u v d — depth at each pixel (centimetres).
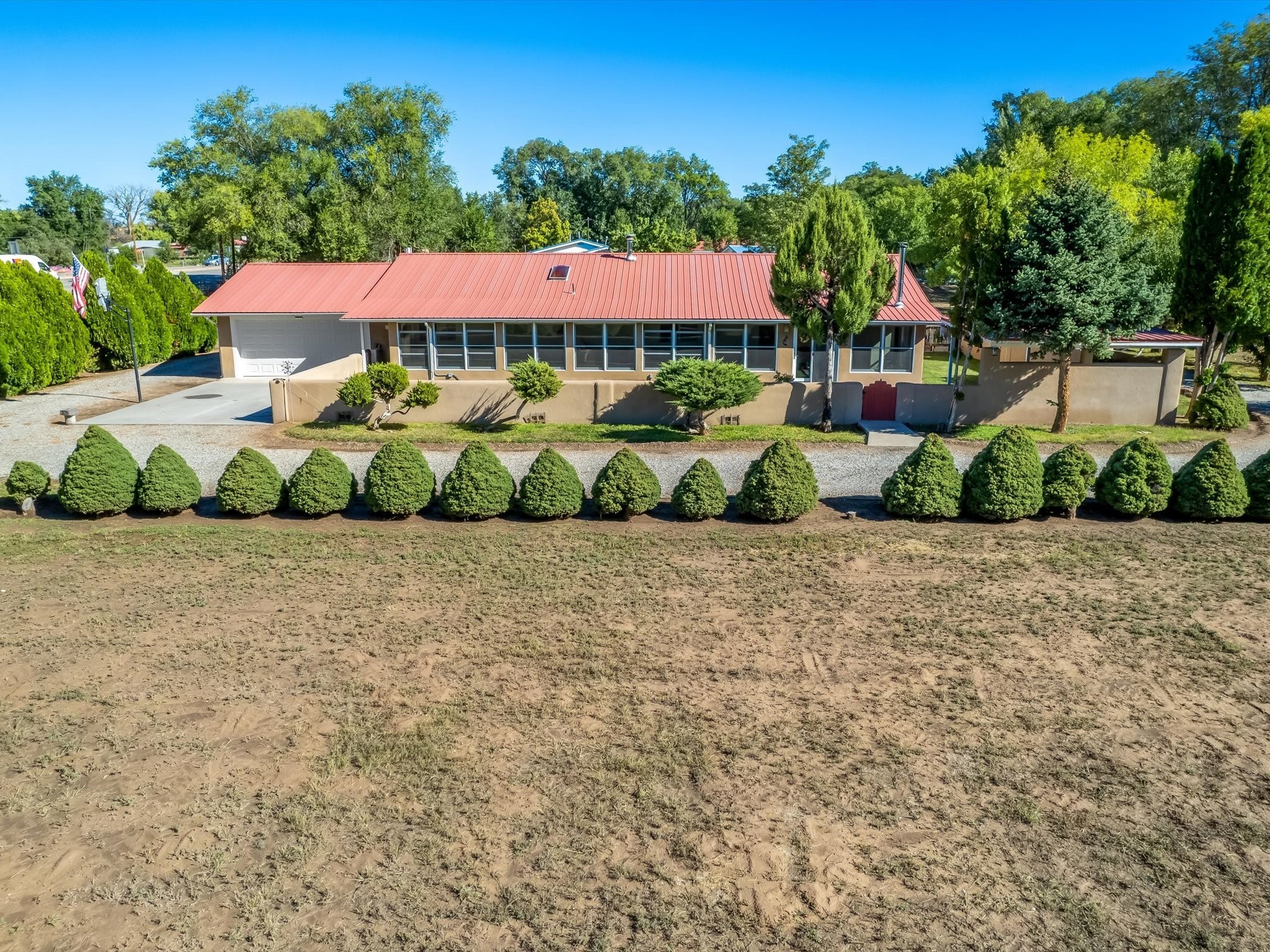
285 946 505
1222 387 2094
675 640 917
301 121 4984
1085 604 1000
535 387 2102
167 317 3484
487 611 994
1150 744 714
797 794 649
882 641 910
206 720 757
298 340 2992
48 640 918
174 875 566
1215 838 600
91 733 737
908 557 1170
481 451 1351
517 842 596
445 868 572
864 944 507
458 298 2692
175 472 1373
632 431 2100
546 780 667
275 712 770
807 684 818
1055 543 1223
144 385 2841
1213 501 1299
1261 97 4953
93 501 1356
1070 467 1322
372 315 2592
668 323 2578
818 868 571
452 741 721
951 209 3644
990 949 503
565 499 1347
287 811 628
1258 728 739
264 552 1206
